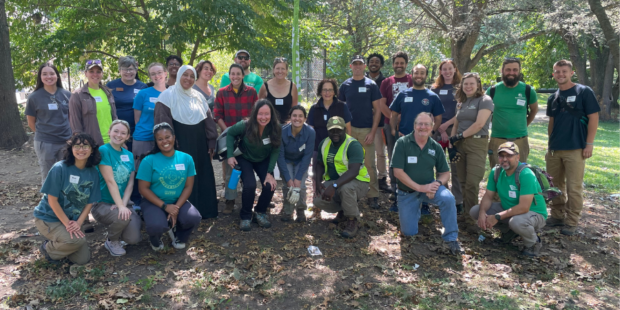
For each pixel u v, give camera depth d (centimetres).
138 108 502
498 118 533
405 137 475
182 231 434
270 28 1464
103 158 404
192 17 1177
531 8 1775
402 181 472
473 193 528
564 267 427
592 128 493
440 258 443
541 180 453
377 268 414
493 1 1808
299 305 346
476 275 406
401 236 493
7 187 666
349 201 477
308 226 516
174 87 484
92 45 1376
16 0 1259
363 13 2150
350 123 560
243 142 488
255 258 423
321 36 1741
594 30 1703
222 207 570
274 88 564
